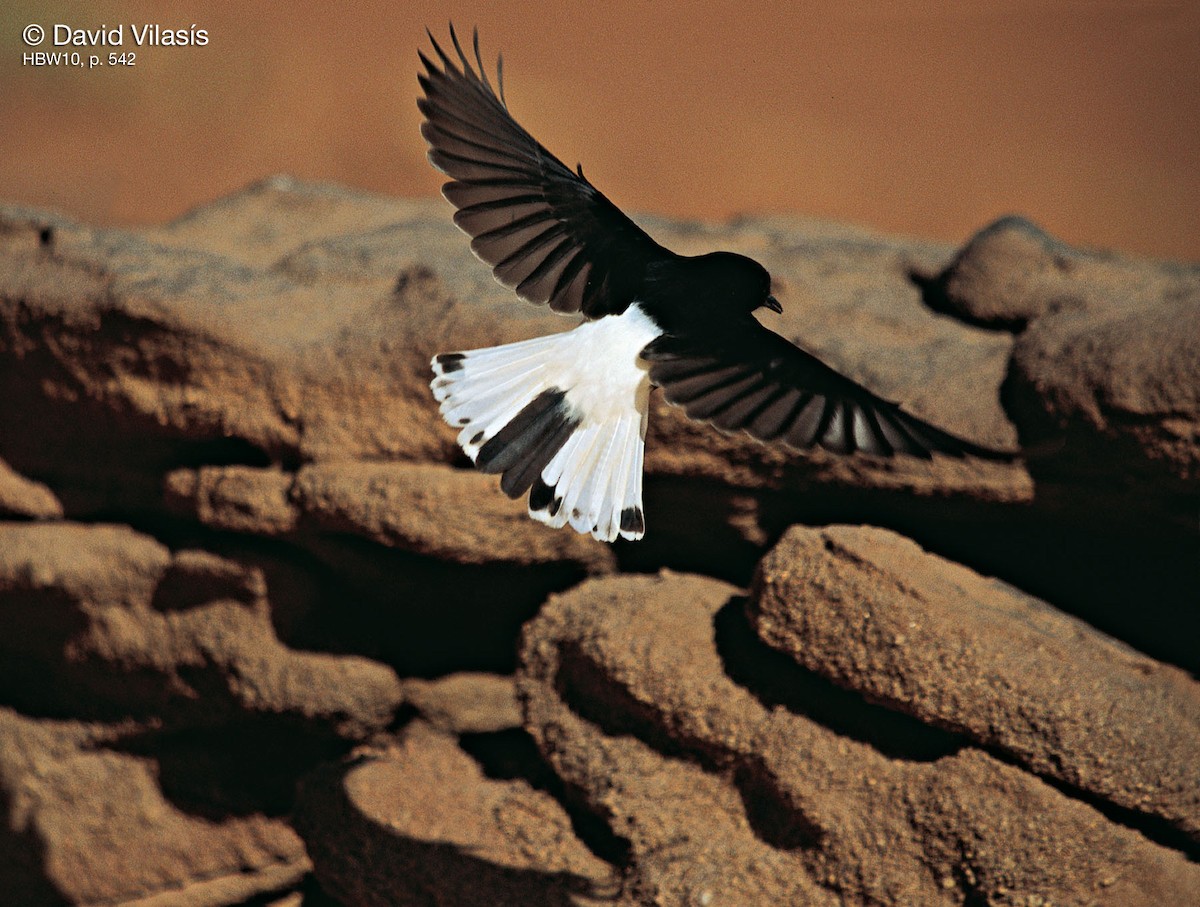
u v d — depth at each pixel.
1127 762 9.66
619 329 6.81
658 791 10.74
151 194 33.47
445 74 6.87
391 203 16.12
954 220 35.12
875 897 10.05
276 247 14.90
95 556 12.55
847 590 10.34
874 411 6.50
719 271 6.91
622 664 10.88
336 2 38.50
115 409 12.28
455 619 12.51
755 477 11.73
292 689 12.29
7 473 12.91
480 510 11.61
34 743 13.02
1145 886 9.69
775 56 40.66
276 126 35.84
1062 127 38.12
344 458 11.89
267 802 12.99
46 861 13.01
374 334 12.12
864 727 10.41
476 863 11.05
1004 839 9.76
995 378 11.84
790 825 10.42
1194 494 10.68
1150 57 40.66
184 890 13.01
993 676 9.87
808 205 35.28
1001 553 11.73
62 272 12.52
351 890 11.38
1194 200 35.62
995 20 40.88
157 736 12.93
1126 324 11.27
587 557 12.14
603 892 10.64
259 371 11.97
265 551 12.18
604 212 7.05
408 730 12.70
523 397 6.75
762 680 10.76
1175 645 11.41
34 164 33.38
